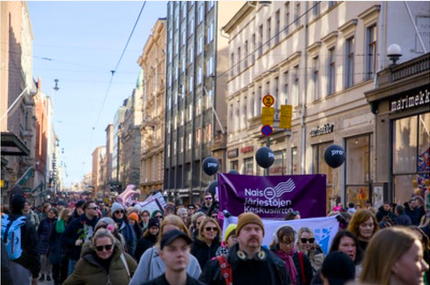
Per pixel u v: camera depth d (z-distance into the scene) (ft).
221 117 164.76
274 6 120.67
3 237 28.73
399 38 79.71
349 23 87.56
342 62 90.99
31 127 235.40
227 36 163.43
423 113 71.67
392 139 78.07
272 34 121.90
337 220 30.07
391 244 11.28
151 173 283.38
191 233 36.52
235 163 149.89
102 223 31.65
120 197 90.17
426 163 70.64
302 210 32.37
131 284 22.71
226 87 165.89
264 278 18.95
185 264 15.58
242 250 19.19
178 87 216.13
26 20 226.17
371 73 83.61
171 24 233.96
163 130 252.21
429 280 19.49
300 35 106.83
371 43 83.76
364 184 84.84
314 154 102.32
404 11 79.97
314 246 26.25
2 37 145.48
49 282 54.54
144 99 315.78
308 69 103.65
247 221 19.15
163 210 63.52
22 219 29.91
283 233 22.93
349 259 14.79
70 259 41.68
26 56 226.38
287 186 32.48
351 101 87.97
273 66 120.06
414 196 64.95
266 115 64.54
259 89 130.82
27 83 232.94
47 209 57.82
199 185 181.98
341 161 48.01
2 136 91.56
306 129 104.53
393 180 77.82
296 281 22.44
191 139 193.06
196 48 189.67
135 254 34.45
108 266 24.34
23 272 27.45
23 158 215.51
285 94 114.83
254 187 32.50
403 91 73.05
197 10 189.57
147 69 309.22
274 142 120.37
